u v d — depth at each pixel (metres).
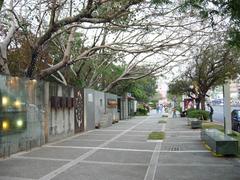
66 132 20.67
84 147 15.79
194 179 9.20
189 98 57.91
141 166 11.10
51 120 18.08
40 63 22.80
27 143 14.80
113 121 35.34
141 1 13.55
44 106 17.05
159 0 10.50
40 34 18.86
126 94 48.34
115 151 14.52
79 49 25.69
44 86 17.12
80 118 24.05
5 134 12.85
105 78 38.81
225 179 9.20
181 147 15.85
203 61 36.22
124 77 33.72
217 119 41.16
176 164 11.47
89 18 14.41
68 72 30.98
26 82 14.93
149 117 52.25
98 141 18.33
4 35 19.64
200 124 26.83
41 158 12.51
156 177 9.47
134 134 22.56
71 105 21.83
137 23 15.31
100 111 30.33
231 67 33.81
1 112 12.62
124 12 14.15
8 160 12.00
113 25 15.95
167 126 30.25
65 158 12.58
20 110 14.18
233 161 12.01
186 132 23.80
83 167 10.84
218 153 12.90
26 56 22.31
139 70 32.72
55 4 15.57
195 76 41.09
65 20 15.20
